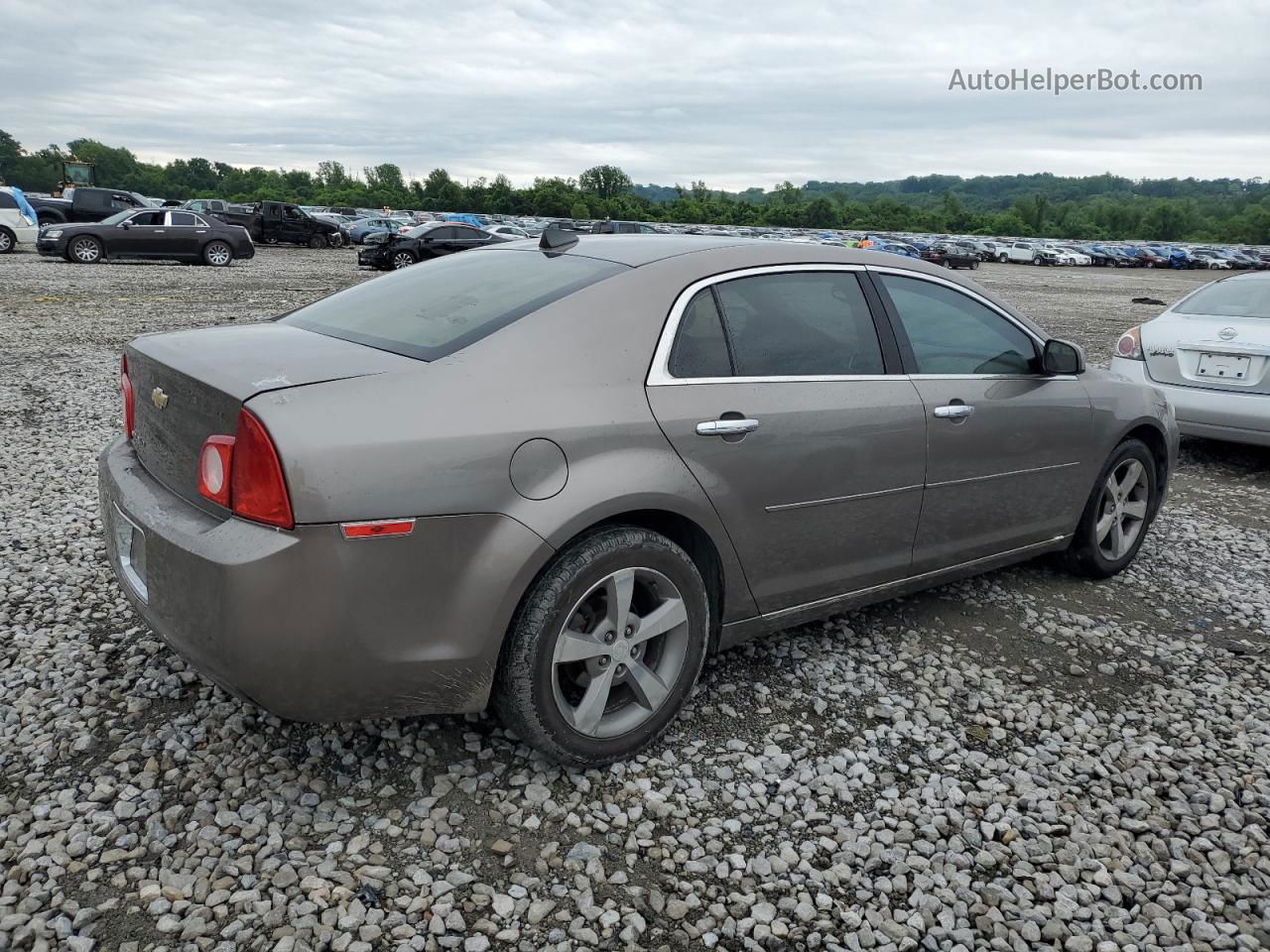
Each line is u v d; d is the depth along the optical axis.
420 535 2.34
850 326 3.36
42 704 3.01
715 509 2.86
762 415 2.96
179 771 2.70
